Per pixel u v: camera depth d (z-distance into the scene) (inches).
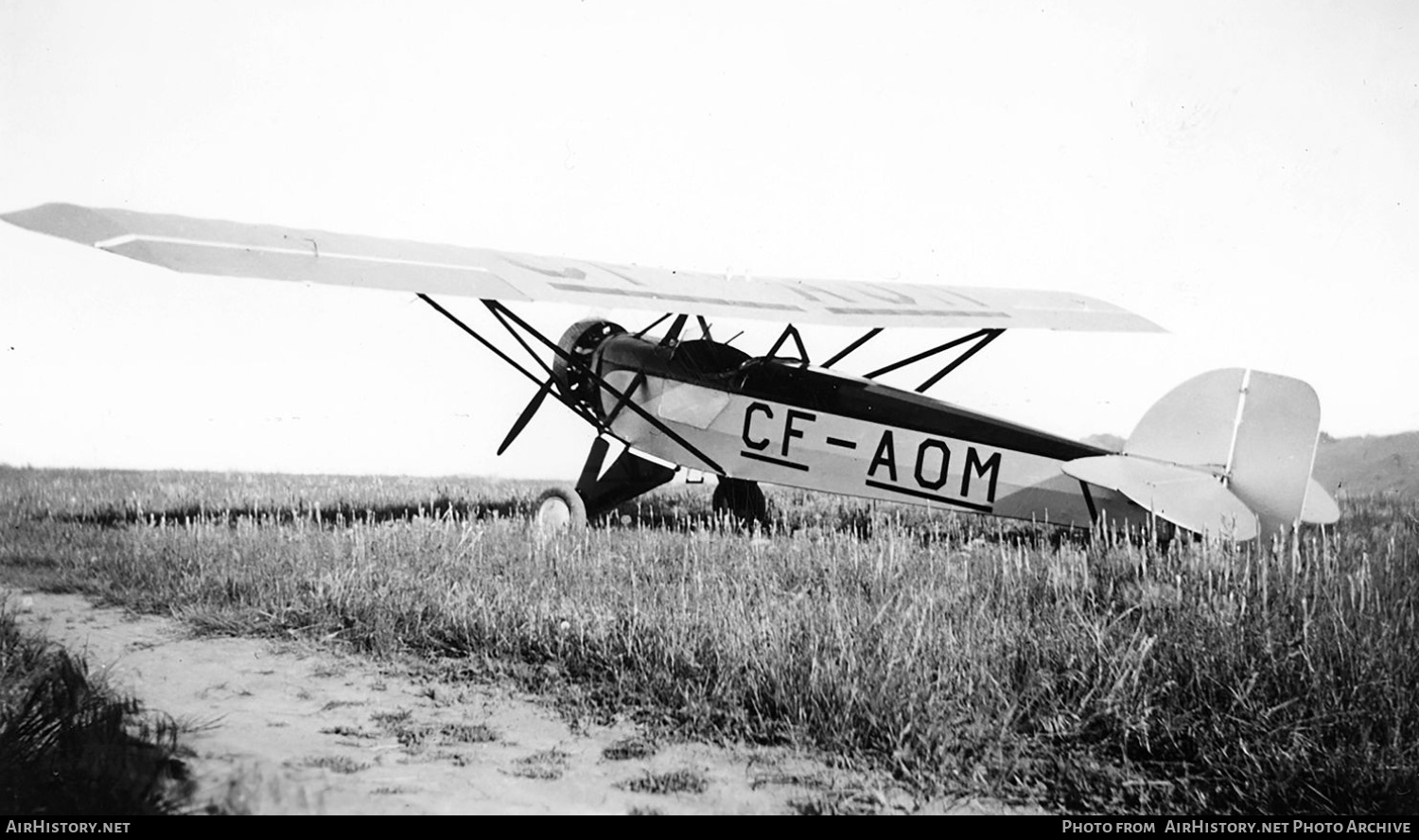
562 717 157.2
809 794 129.4
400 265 269.7
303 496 411.8
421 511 328.5
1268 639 151.3
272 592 218.5
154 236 238.7
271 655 187.3
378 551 249.4
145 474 522.0
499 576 235.5
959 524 338.0
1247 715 143.3
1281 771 132.0
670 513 379.2
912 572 221.8
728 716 154.9
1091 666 157.9
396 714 156.4
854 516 360.8
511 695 167.2
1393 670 145.3
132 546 262.5
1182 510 233.1
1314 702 142.5
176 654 185.8
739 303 318.7
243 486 454.3
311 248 261.6
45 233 226.2
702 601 200.1
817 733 148.3
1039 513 286.0
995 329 347.6
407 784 127.9
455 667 181.6
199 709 154.8
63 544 271.1
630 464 346.9
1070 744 145.5
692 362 340.5
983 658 160.2
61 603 224.5
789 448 321.4
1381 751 133.4
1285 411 240.2
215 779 127.1
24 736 132.6
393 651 189.2
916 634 163.0
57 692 143.9
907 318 339.9
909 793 130.6
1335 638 153.8
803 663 160.4
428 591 213.6
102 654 182.9
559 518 331.3
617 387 353.7
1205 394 250.1
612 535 304.2
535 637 190.5
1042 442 283.9
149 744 135.4
